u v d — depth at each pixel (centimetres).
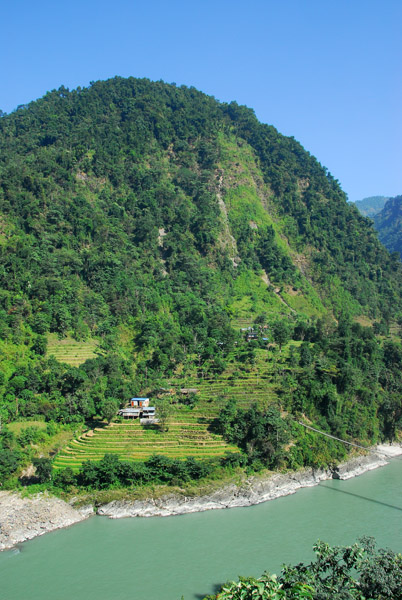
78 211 17450
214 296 17888
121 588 5881
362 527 7550
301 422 10931
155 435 10144
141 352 13662
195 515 8162
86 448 9619
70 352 12794
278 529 7512
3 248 14500
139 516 8106
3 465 8512
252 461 9456
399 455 11894
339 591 4069
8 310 12862
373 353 14175
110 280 15725
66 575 6253
